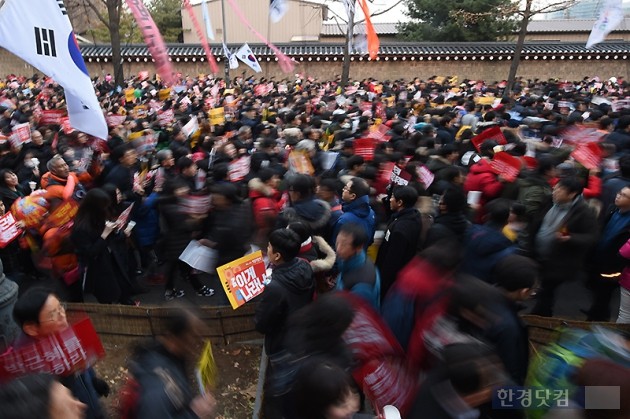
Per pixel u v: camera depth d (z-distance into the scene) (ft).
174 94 58.44
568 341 8.95
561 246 14.29
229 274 14.48
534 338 13.87
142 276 21.25
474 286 9.05
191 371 8.68
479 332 8.87
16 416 5.36
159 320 14.55
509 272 9.52
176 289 19.99
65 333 8.35
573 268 14.35
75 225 14.11
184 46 92.63
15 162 22.50
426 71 92.53
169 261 17.93
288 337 9.55
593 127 26.89
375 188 19.06
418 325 9.66
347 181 16.42
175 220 17.21
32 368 8.20
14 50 12.94
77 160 20.93
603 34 37.60
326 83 78.89
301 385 6.44
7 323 11.46
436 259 10.62
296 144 23.71
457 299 8.93
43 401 5.58
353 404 6.45
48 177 17.44
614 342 8.32
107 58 88.99
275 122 36.04
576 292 19.88
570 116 30.58
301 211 14.84
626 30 106.01
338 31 116.06
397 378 9.05
